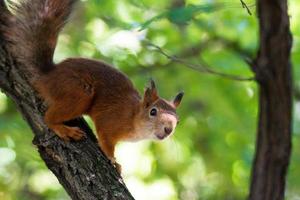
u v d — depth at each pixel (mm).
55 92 9031
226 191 17594
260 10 10008
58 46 16000
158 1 16250
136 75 16219
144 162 17266
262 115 10141
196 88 16781
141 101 9852
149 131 9781
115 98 9672
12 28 8875
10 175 16922
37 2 9375
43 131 8516
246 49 16297
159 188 17391
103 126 9609
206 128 17547
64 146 8344
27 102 8539
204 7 10484
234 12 16031
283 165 10062
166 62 16484
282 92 9984
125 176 17266
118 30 15680
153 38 16078
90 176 8156
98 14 15969
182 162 17250
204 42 16484
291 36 10016
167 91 16688
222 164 17422
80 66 9406
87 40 15945
